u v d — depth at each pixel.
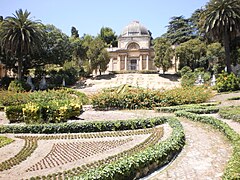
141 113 17.59
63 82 40.91
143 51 58.94
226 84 26.92
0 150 9.45
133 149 8.84
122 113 17.88
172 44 54.59
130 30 63.44
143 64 59.28
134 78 47.19
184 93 20.31
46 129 12.39
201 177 6.15
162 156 7.11
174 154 7.89
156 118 12.74
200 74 36.94
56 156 8.59
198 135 10.07
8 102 21.72
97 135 11.53
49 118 15.28
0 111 20.45
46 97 23.08
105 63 50.88
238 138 8.27
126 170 6.02
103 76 50.81
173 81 43.25
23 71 42.78
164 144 7.78
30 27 35.78
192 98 20.05
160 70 55.69
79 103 18.80
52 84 40.62
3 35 35.44
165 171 6.67
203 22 32.50
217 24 30.08
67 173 6.91
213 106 17.48
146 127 12.45
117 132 11.91
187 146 8.70
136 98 19.98
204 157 7.58
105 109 20.14
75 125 12.38
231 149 8.12
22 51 35.72
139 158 6.50
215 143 8.90
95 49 50.22
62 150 9.32
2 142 10.53
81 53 54.09
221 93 26.02
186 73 39.69
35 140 10.88
